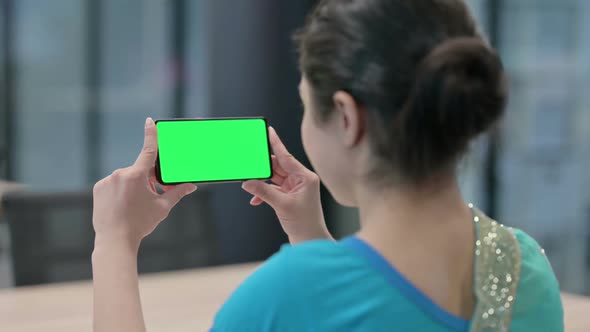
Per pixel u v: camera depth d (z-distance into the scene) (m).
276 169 1.04
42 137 5.69
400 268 0.65
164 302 1.62
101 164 5.63
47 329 1.42
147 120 0.92
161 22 5.23
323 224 1.04
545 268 0.74
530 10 3.36
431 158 0.64
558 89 3.32
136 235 0.89
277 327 0.63
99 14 5.51
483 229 0.71
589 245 3.34
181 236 2.08
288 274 0.63
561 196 3.38
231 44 4.06
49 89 5.65
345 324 0.62
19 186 3.78
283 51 4.08
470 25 0.68
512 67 3.42
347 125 0.67
